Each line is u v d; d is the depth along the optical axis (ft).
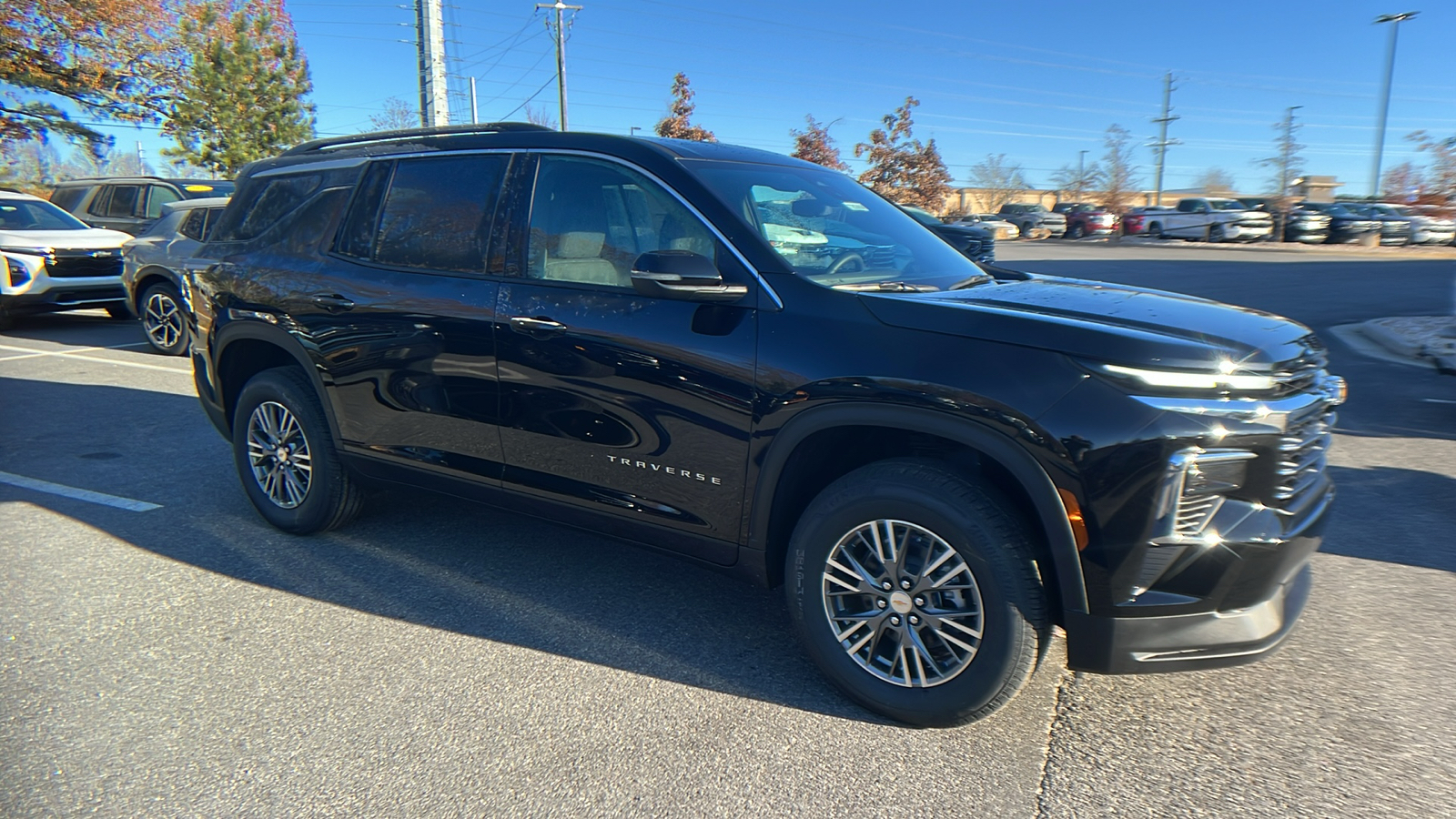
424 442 12.62
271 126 95.55
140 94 85.40
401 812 7.98
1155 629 8.32
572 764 8.70
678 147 11.47
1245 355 8.28
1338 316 42.91
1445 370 29.25
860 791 8.32
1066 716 9.62
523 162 11.85
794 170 12.42
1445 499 16.79
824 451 9.87
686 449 10.19
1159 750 9.00
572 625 11.66
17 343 35.06
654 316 10.32
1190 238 109.70
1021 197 185.57
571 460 11.19
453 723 9.38
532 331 11.12
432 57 59.26
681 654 10.92
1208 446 8.01
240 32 92.43
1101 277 62.18
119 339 36.19
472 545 14.40
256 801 8.12
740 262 10.02
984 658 8.74
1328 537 14.89
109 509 15.90
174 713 9.50
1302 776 8.55
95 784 8.32
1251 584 8.38
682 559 10.80
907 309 9.10
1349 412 23.95
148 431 21.31
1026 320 8.61
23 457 19.10
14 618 11.69
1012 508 8.75
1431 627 11.65
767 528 9.91
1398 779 8.50
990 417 8.36
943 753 8.91
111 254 37.76
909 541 9.12
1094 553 8.18
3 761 8.67
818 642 9.73
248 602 12.25
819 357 9.24
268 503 14.73
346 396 13.26
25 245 35.58
